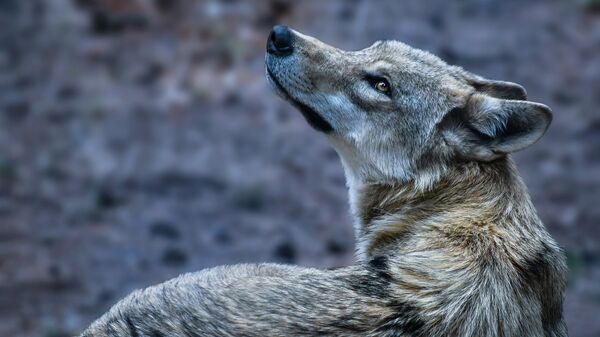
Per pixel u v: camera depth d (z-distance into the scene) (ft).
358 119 27.43
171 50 66.28
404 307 21.58
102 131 59.26
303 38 28.55
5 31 68.03
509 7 73.51
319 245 48.19
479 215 24.44
